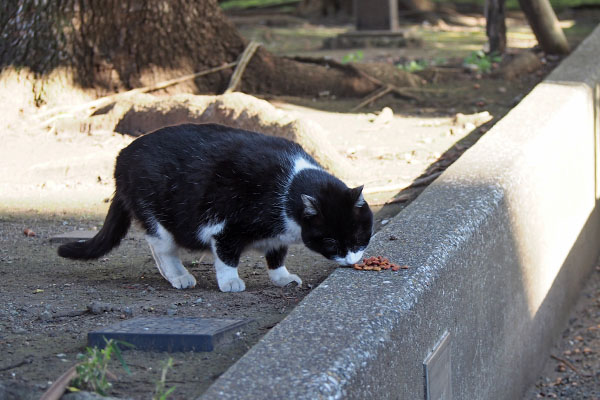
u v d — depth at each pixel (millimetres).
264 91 5367
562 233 3795
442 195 3102
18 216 3561
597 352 3721
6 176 3943
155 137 2951
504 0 6250
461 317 2854
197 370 2490
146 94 4723
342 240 2760
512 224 3211
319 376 2328
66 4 4793
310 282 3018
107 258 3217
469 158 3367
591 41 5531
